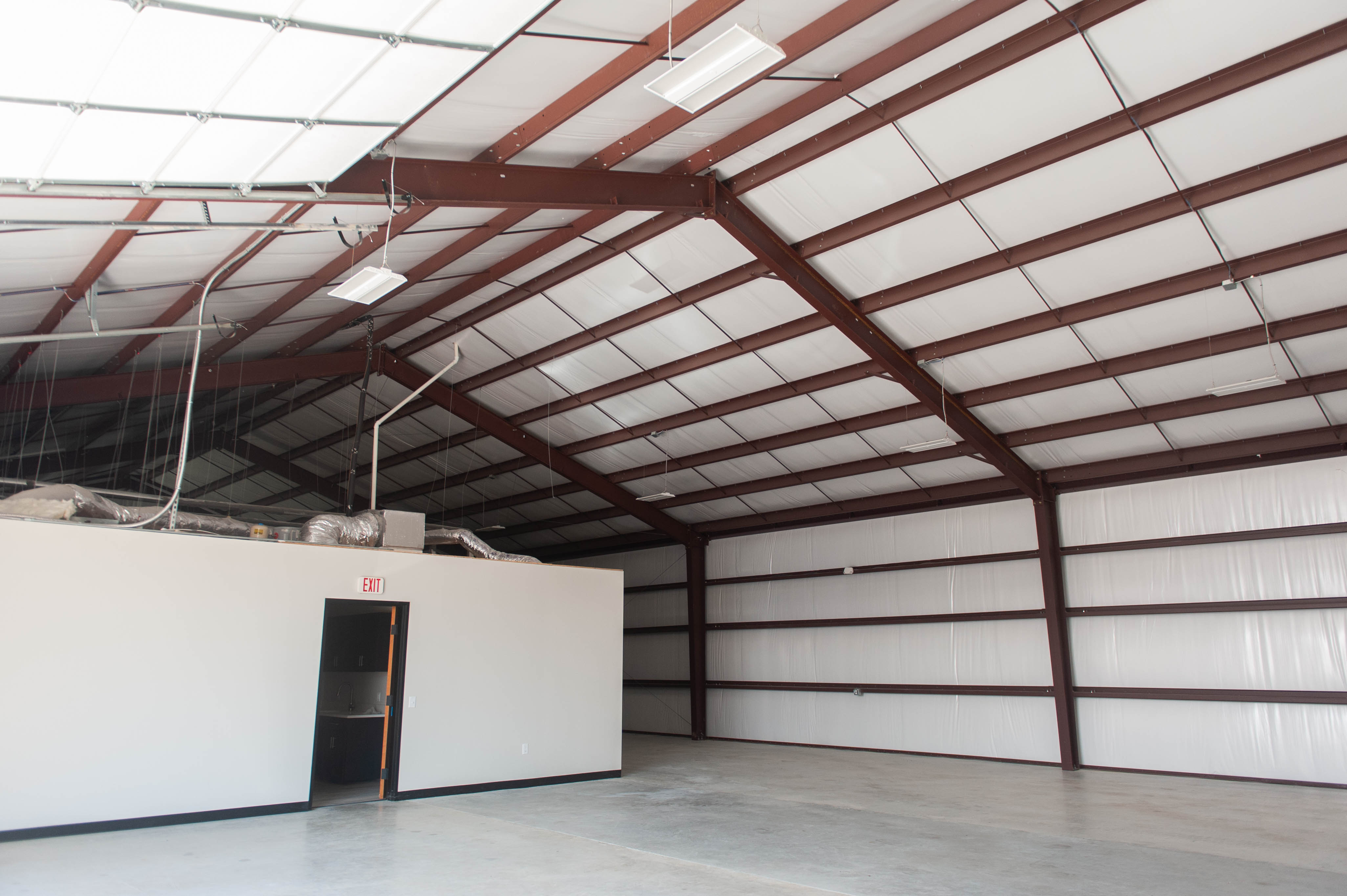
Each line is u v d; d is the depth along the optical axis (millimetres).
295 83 5414
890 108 8602
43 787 8148
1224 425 12406
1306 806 10234
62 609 8477
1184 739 12766
